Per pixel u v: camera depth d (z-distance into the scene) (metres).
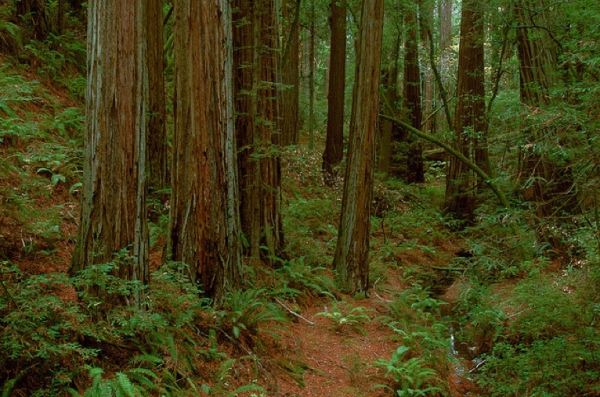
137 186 4.35
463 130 13.73
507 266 9.02
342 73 15.02
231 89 5.62
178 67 5.40
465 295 8.65
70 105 8.91
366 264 8.13
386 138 16.58
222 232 5.62
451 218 13.82
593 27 6.01
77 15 11.63
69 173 7.10
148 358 4.06
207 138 5.44
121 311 4.08
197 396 4.16
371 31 7.47
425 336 6.60
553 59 8.50
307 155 15.08
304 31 22.83
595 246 6.50
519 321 6.63
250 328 5.48
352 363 5.80
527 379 5.33
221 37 5.40
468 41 13.62
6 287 3.76
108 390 3.49
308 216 11.27
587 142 4.79
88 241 4.22
